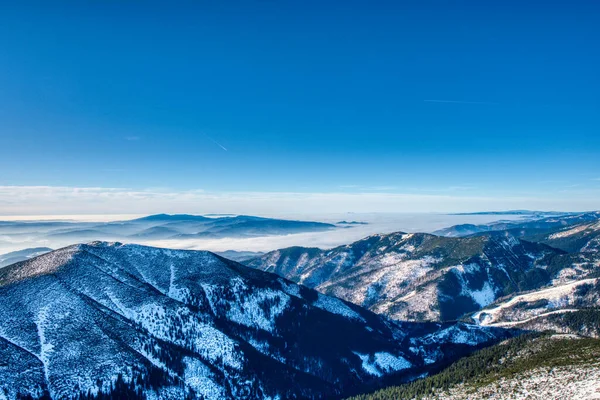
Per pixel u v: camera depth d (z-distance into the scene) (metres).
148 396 180.50
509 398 138.88
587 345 178.00
